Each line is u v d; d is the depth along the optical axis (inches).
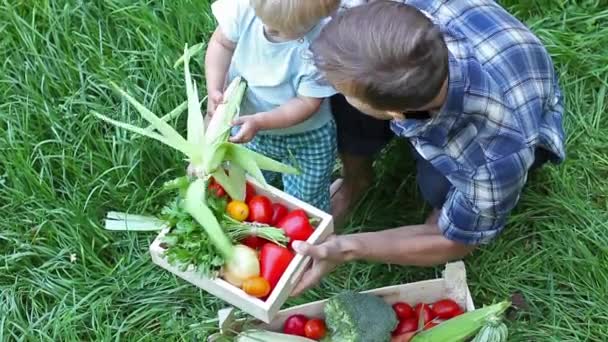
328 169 78.7
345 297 71.9
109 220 76.2
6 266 80.4
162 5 92.5
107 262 82.8
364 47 55.1
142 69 88.7
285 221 66.9
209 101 75.4
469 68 61.4
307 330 71.9
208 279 65.0
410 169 86.7
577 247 81.7
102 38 91.0
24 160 83.2
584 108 90.7
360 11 56.9
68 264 81.1
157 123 70.2
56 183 85.0
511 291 80.7
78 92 87.1
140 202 83.5
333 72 56.4
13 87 87.9
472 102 61.3
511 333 77.7
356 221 85.4
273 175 83.7
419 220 85.0
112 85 77.2
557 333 78.0
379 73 54.9
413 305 75.6
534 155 69.4
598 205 86.3
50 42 90.7
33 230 82.0
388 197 86.4
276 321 72.9
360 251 68.5
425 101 56.5
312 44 59.2
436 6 70.1
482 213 67.3
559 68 91.9
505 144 64.1
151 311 79.0
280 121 71.4
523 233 83.7
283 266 65.0
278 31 66.9
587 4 95.6
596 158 87.9
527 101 68.0
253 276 63.8
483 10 69.7
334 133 77.1
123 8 90.1
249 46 71.8
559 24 94.7
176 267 65.3
